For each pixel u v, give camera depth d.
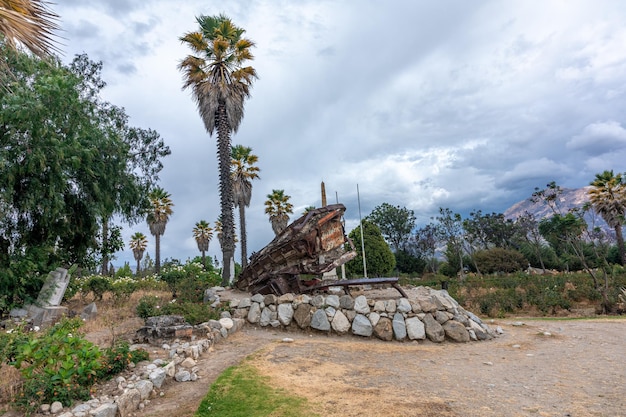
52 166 12.38
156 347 7.62
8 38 4.05
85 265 16.23
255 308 10.73
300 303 10.27
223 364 6.88
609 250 43.31
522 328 10.90
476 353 7.91
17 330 7.21
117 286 15.70
